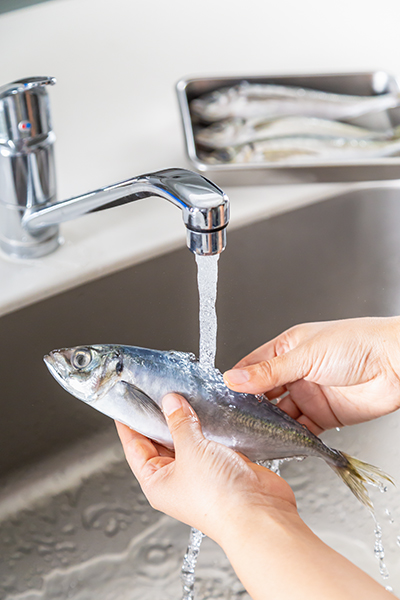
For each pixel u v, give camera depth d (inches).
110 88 44.3
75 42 46.9
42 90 33.1
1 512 36.9
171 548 37.1
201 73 45.5
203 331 31.2
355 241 40.5
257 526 28.3
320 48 48.1
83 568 36.2
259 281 39.6
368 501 32.5
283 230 39.2
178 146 41.2
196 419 30.5
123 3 51.3
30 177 34.3
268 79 45.0
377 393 35.5
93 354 30.1
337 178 39.8
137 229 37.8
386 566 36.6
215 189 27.4
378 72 45.1
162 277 37.6
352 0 53.4
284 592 26.9
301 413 38.1
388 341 33.7
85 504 37.9
